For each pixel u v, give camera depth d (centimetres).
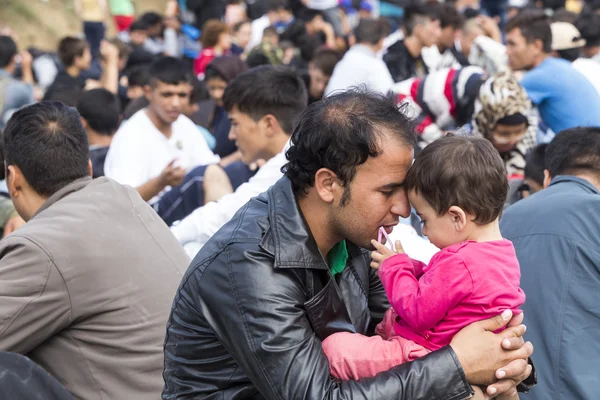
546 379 321
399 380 216
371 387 215
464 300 231
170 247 305
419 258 331
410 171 236
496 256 235
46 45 1520
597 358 318
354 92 235
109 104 581
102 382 283
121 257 288
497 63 714
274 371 216
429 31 766
